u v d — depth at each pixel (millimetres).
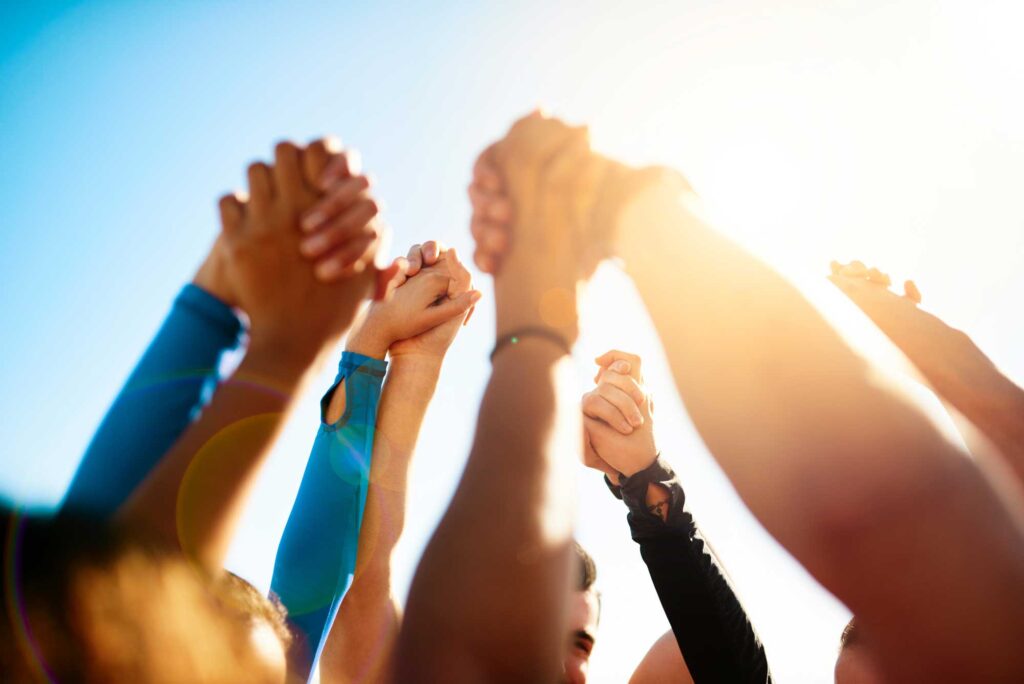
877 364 787
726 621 1127
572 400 761
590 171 912
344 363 1182
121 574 544
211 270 811
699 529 1157
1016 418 1010
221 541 702
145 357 787
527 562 648
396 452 1173
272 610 684
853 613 786
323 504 1159
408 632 633
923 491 756
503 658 618
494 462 691
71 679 509
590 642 1522
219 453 724
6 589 519
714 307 805
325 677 1160
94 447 749
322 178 808
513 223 897
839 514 762
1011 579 754
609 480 1201
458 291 1169
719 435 792
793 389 775
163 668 532
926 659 756
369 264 827
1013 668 739
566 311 822
